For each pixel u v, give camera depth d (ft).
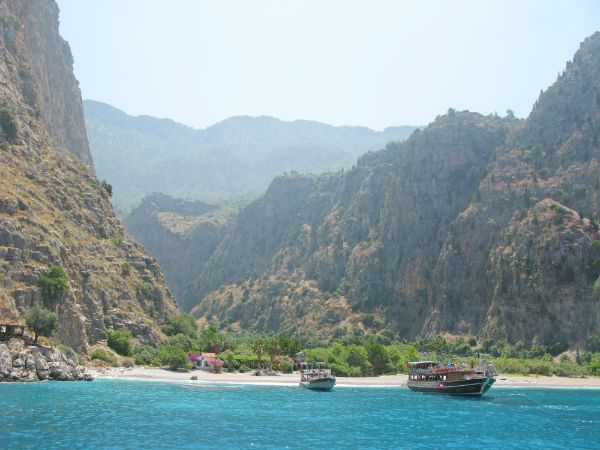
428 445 249.75
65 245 553.23
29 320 407.03
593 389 566.36
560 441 265.75
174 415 298.56
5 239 470.80
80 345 477.77
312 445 242.58
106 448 221.46
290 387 477.36
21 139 627.87
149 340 589.73
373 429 282.77
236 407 339.57
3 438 227.40
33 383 374.84
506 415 344.28
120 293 606.96
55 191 620.90
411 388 479.00
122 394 361.71
